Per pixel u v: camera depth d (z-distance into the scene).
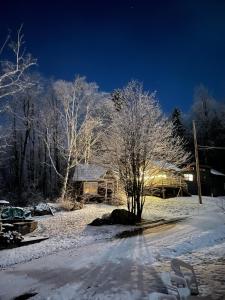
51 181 47.53
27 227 20.50
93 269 11.77
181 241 15.93
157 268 11.37
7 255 14.83
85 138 39.00
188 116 69.00
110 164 28.55
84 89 39.38
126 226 22.06
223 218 24.88
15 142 44.09
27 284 10.55
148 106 25.39
